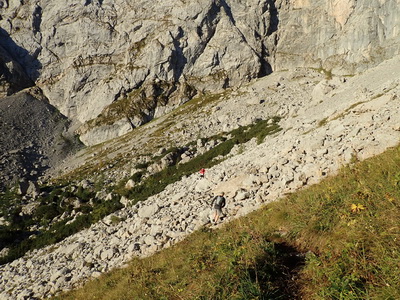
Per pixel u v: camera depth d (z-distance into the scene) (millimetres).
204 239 10508
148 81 85938
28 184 42188
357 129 13984
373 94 22672
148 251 13227
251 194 13391
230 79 90188
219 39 92500
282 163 14562
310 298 4906
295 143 17266
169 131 62469
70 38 96312
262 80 89438
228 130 47844
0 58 87562
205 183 18078
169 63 87000
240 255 6094
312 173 11898
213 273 5902
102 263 15086
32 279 17219
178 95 85125
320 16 94438
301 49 95688
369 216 5758
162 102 83250
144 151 52906
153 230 15266
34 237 29484
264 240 6832
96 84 90938
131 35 94750
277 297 5039
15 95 86750
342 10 89125
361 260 4719
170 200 19016
